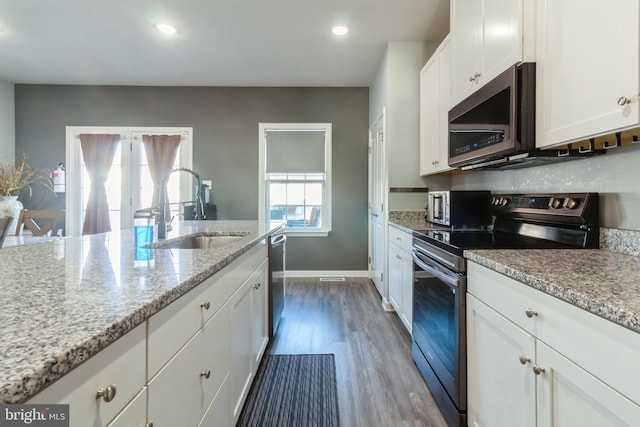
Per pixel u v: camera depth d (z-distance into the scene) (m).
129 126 4.30
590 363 0.75
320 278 4.29
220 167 4.34
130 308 0.66
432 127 2.67
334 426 1.52
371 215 4.17
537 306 0.93
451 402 1.48
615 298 0.72
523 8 1.37
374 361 2.12
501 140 1.48
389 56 3.10
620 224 1.30
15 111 4.24
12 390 0.40
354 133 4.32
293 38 3.04
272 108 4.32
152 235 1.55
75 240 1.72
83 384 0.52
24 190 4.25
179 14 2.66
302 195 4.41
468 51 1.87
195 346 0.96
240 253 1.40
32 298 0.72
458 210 2.27
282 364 2.08
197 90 4.31
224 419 1.24
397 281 2.70
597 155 1.40
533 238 1.72
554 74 1.25
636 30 0.92
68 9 2.58
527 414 0.98
